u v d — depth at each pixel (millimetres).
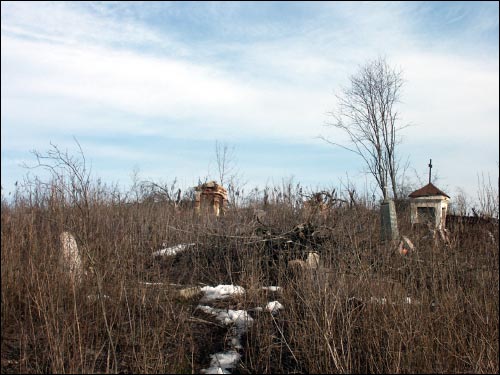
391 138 25000
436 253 8492
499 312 6422
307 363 6055
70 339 5969
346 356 6086
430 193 13211
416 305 6520
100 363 5816
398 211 16656
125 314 6727
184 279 8648
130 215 10219
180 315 6695
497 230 9391
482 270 7672
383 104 25047
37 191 8195
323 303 6395
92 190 9695
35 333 6160
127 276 7434
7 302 6316
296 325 6301
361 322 6449
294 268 7938
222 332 6699
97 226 7727
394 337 5980
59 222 7262
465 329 6312
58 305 6180
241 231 9977
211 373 5867
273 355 6309
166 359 5926
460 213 12359
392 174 24641
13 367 5641
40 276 6559
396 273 7816
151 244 9578
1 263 6570
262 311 6816
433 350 6148
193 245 9859
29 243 6906
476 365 5852
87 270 6949
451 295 6906
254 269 8195
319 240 9336
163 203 12945
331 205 11359
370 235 9398
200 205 12984
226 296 7695
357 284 6754
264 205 11836
